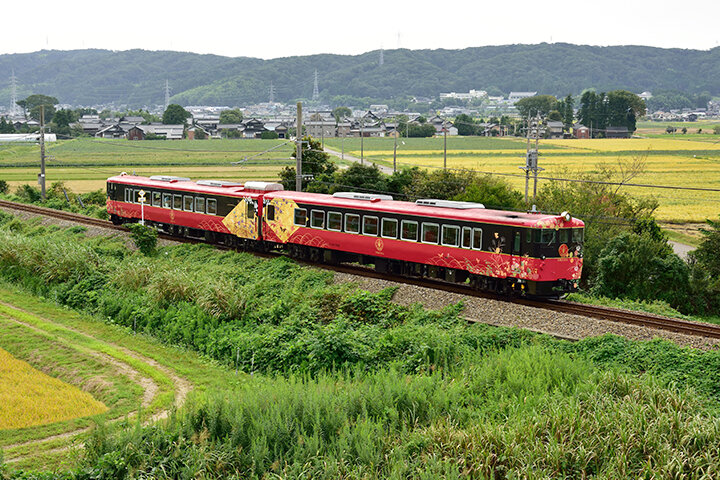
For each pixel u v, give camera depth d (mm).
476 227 25922
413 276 29500
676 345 19766
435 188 47719
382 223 29359
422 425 16344
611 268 32594
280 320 25609
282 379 19625
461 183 47688
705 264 36906
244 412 16781
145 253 37594
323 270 30344
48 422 18172
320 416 16562
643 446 14602
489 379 18453
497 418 16547
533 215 25609
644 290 32281
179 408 17922
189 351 24562
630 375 17906
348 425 16141
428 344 20969
